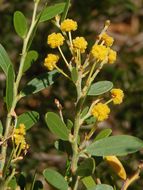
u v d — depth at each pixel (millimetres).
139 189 335
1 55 181
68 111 407
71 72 160
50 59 166
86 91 160
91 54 163
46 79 182
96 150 159
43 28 439
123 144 159
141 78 435
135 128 440
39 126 417
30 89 180
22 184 173
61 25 167
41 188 171
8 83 172
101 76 432
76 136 160
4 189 161
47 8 182
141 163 165
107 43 168
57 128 160
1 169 168
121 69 431
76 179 158
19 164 389
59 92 423
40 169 414
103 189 159
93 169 153
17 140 164
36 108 424
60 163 429
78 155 159
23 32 181
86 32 441
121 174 169
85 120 171
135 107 438
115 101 164
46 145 415
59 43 165
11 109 174
